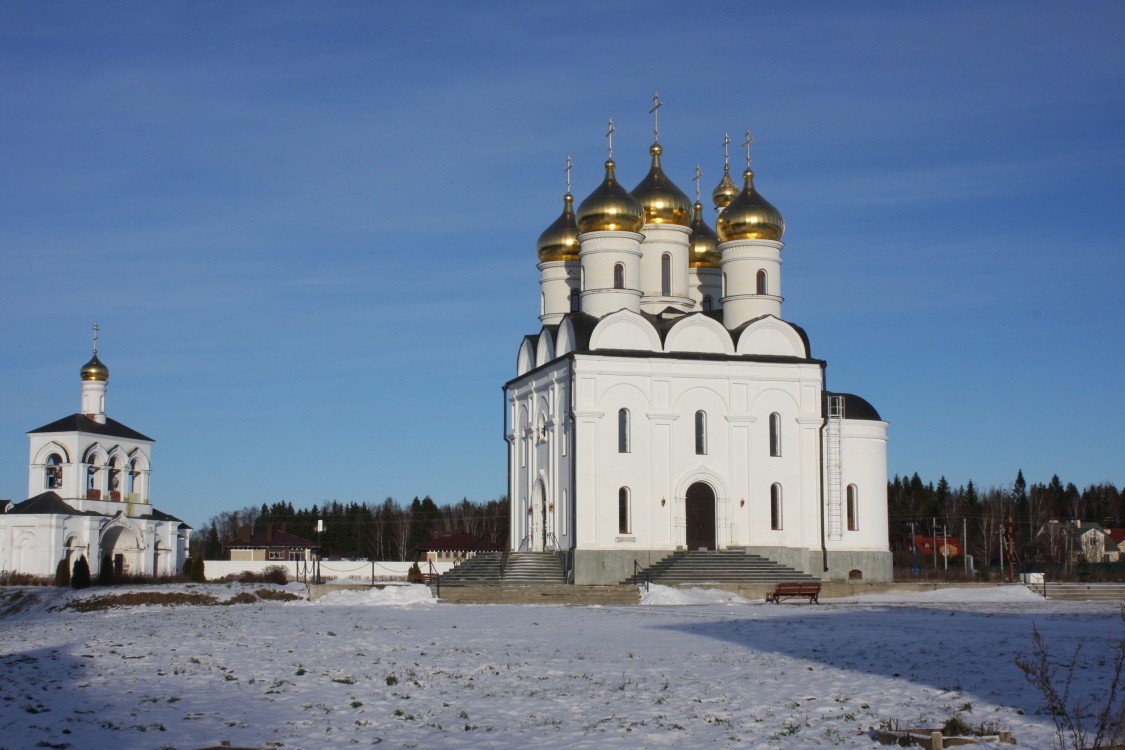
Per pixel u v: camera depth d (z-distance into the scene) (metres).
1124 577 97.00
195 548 163.88
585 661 33.00
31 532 102.00
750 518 75.44
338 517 185.12
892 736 20.80
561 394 75.88
